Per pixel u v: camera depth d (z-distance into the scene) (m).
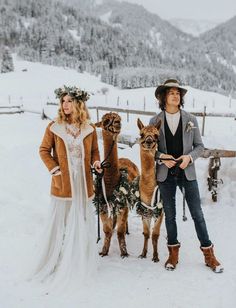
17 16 145.50
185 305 3.46
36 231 5.03
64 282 3.72
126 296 3.60
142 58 146.62
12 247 4.56
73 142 3.86
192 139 4.08
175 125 4.05
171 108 4.05
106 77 83.50
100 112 19.39
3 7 144.62
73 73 85.25
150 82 87.31
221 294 3.63
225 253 4.48
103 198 4.28
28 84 60.44
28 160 8.27
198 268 4.16
